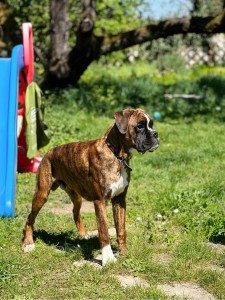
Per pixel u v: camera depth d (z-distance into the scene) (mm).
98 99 20828
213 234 8617
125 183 7570
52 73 21000
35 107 12055
